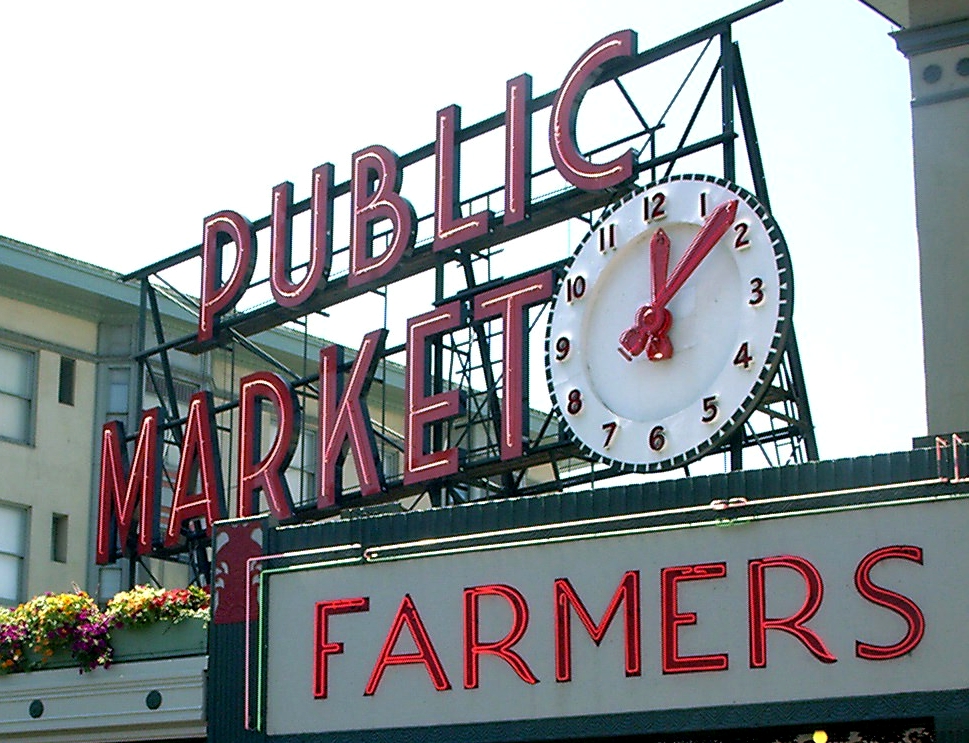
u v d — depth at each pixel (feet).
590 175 94.12
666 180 88.17
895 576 54.03
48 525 148.05
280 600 65.77
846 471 55.52
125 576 151.33
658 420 85.20
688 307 85.40
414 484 98.84
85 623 80.64
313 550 65.36
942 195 70.69
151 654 79.10
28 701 81.20
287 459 106.73
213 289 115.24
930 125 71.61
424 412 99.25
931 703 52.95
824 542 55.36
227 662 68.69
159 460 114.42
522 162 99.09
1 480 145.18
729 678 56.08
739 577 56.54
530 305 95.50
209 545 111.14
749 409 81.76
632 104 94.73
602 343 88.84
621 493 59.26
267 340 161.89
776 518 56.29
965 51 71.72
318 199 110.52
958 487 53.67
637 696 57.62
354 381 104.22
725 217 84.53
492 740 59.98
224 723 68.23
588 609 59.06
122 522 113.91
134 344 154.81
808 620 55.11
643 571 58.29
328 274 109.40
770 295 82.23
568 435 90.12
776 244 82.58
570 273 90.79
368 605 63.62
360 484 101.71
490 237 100.78
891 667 53.67
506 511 61.62
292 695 64.59
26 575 145.38
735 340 83.05
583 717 58.44
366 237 106.83
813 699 54.65
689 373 84.74
